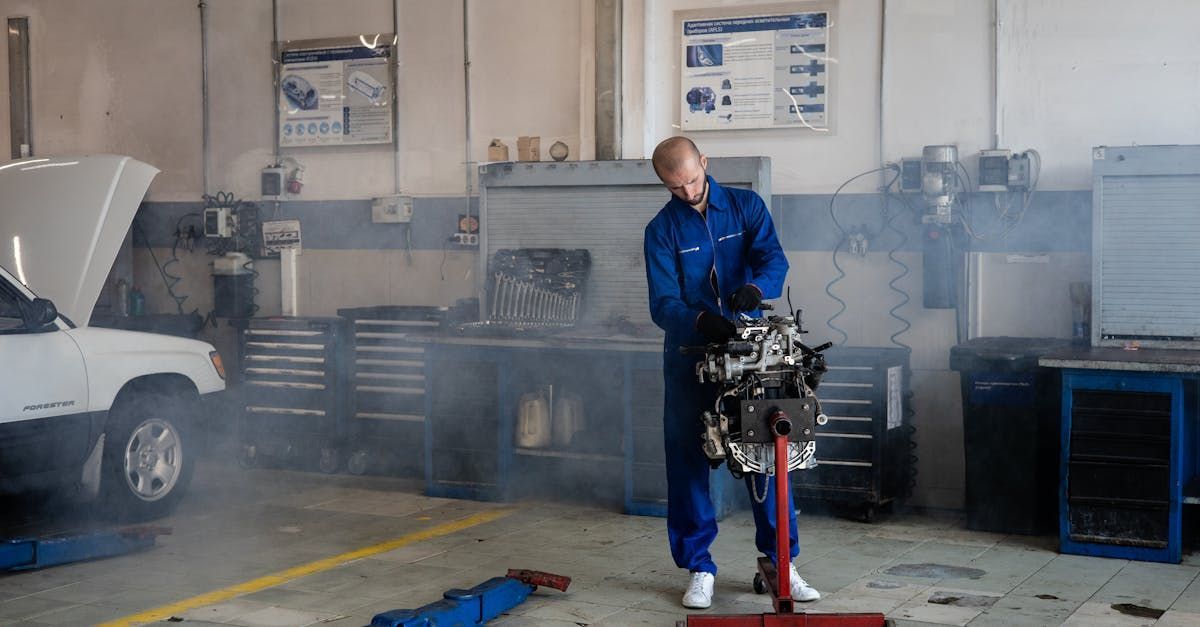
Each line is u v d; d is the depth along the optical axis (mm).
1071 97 5227
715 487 5258
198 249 7246
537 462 5871
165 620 3801
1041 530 4973
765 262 3834
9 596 4082
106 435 5160
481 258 6180
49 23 7516
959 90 5418
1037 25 5270
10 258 5477
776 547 3705
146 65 7309
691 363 3875
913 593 4078
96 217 5410
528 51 6309
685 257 3916
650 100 5988
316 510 5551
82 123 7496
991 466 4992
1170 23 5055
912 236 5535
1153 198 4781
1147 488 4504
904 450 5500
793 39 5711
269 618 3816
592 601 4008
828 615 3412
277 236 6992
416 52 6590
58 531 5148
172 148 7277
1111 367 4480
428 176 6609
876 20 5555
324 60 6820
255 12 6992
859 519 5277
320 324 6426
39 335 4836
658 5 5965
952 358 4988
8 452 4641
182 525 5234
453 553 4715
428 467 5855
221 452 6938
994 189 5266
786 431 3357
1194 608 3875
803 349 3521
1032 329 5363
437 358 5789
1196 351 4699
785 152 5758
